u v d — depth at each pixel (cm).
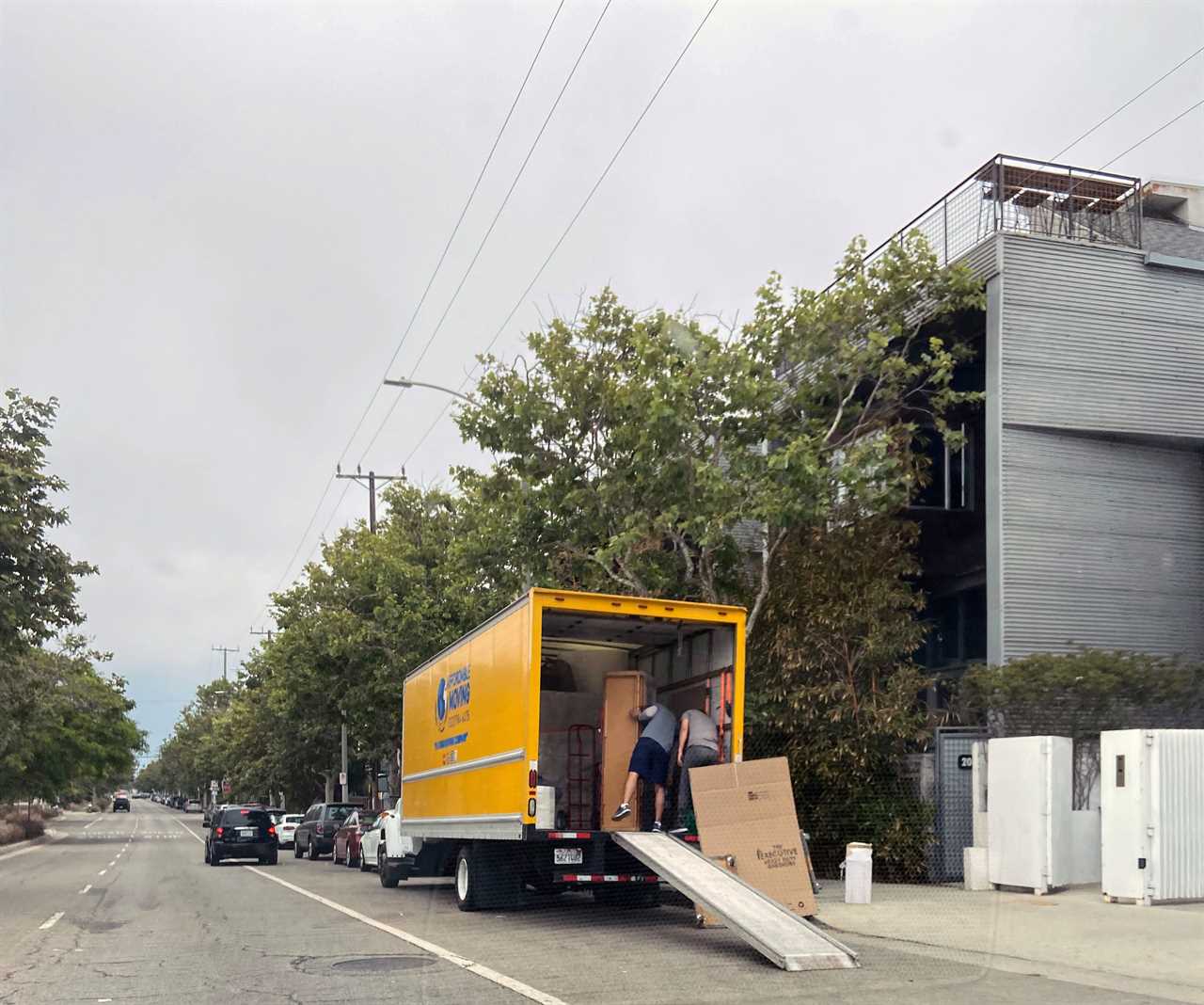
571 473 2083
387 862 2023
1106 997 821
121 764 6056
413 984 905
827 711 1841
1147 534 2025
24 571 1864
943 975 927
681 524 1894
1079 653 1852
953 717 1905
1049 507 1975
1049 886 1481
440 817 1661
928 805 1772
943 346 2155
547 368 2091
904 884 1714
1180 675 1700
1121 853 1379
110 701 5741
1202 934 1113
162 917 1513
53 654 5216
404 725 2023
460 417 2133
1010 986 873
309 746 4988
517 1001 823
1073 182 2189
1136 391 2017
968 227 2172
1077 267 2023
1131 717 1694
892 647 1869
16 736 4294
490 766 1408
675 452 1914
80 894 1948
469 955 1066
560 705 1531
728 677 1363
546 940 1168
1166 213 2648
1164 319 2053
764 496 1786
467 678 1559
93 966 1041
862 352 1878
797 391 1950
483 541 2225
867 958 1024
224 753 7262
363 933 1264
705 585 1959
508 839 1348
